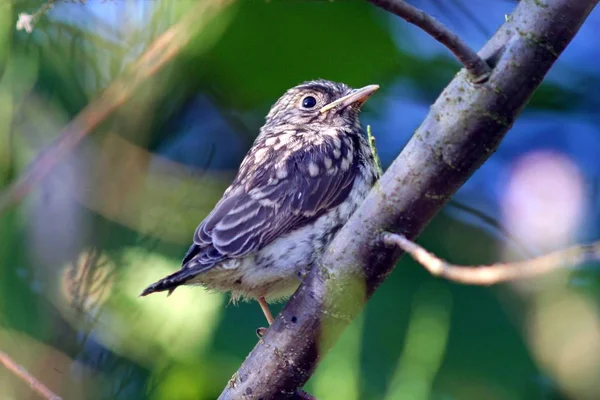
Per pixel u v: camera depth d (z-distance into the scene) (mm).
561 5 6230
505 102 6469
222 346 9781
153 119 10062
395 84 11844
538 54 6332
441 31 6094
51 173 9516
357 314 7383
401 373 8391
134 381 9523
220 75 11359
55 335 9297
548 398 9688
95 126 9109
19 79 9297
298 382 7602
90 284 9375
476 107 6531
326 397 8414
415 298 9594
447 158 6695
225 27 10492
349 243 7160
